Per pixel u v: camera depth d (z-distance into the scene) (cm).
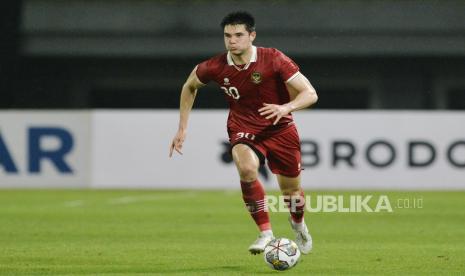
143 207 5606
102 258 3291
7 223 4644
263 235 2970
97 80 10588
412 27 10200
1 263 3150
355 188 6975
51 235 4094
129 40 10375
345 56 10231
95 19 10381
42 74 10512
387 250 3556
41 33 10325
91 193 6806
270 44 10188
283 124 3112
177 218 4922
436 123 6975
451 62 10419
